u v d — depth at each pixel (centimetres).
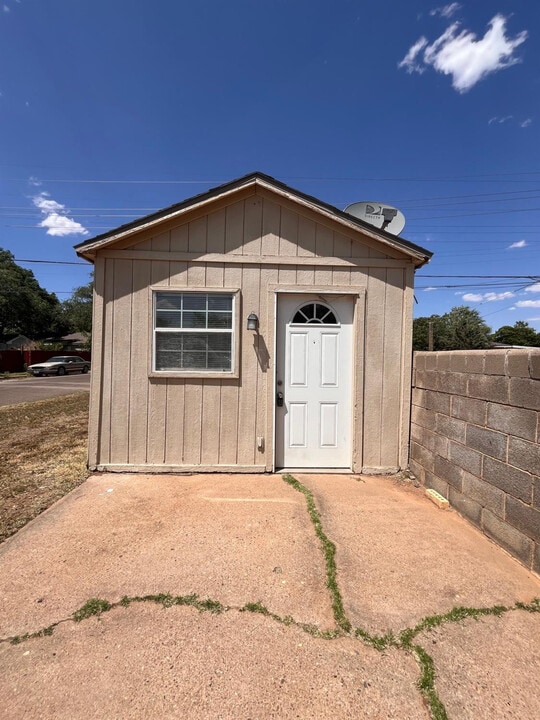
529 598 227
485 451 305
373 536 300
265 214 448
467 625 205
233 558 266
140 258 441
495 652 187
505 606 220
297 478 432
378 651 187
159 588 233
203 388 447
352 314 458
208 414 447
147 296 443
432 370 396
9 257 3638
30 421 805
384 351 451
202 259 444
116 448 447
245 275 448
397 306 452
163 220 434
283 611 214
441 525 321
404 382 450
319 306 461
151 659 180
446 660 182
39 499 367
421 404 421
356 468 449
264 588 234
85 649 186
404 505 363
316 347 458
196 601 221
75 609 213
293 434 460
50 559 263
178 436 447
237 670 175
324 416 460
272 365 448
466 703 160
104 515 333
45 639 192
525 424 262
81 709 155
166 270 445
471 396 325
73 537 294
